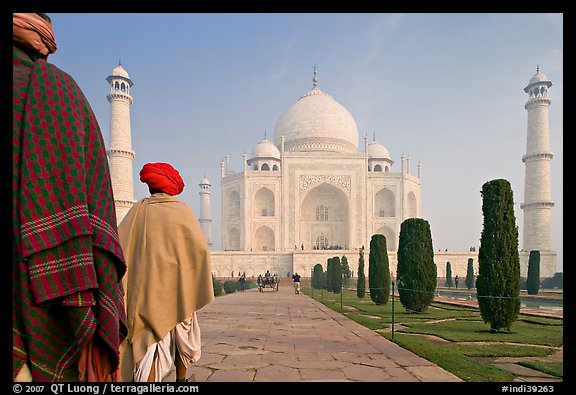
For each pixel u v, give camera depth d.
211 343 7.08
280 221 58.75
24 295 1.47
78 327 1.53
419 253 15.73
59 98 1.66
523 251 51.94
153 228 3.09
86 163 1.74
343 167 59.78
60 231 1.51
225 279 49.50
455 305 18.05
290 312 13.58
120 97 46.25
